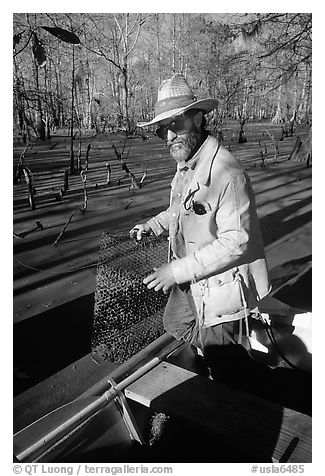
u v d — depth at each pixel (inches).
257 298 68.4
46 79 235.0
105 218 182.1
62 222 175.9
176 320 72.7
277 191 231.9
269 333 73.1
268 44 246.7
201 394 60.2
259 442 52.6
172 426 62.5
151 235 78.7
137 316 72.0
